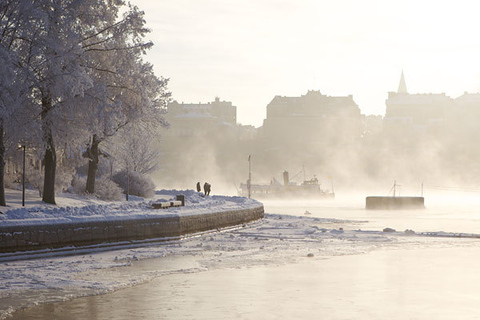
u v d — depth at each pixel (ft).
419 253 132.05
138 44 186.39
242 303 80.18
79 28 163.94
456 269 108.99
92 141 194.70
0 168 146.30
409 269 108.99
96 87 164.76
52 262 111.04
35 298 81.61
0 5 147.13
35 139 152.87
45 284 90.63
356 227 228.22
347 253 131.23
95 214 135.44
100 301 80.84
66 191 207.31
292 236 169.48
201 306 78.38
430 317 73.36
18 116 148.77
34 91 158.92
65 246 122.52
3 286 88.84
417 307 78.38
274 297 84.07
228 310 76.23
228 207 206.59
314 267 110.83
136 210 155.53
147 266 110.83
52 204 163.53
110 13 182.91
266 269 108.27
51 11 155.53
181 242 153.07
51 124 158.30
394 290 89.45
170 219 153.99
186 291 87.92
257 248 139.74
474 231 212.43
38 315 73.10
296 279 98.12
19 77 144.05
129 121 190.39
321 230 187.21
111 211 143.54
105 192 212.02
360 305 79.36
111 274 100.99
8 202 157.38
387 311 76.23
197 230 169.48
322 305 79.25
